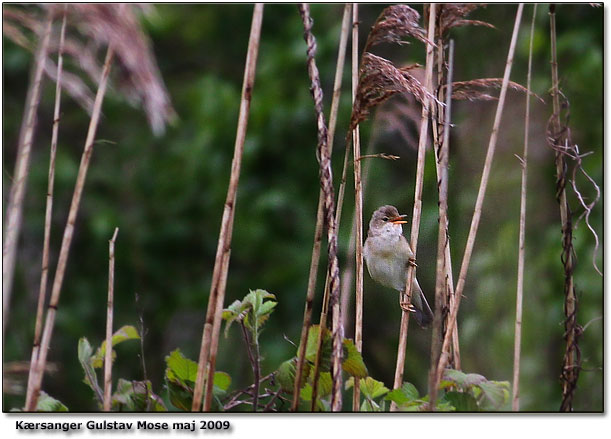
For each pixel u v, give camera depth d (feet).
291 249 42.96
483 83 20.18
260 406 21.47
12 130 46.60
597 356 31.96
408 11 17.99
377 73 17.63
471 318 34.27
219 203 44.45
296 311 42.39
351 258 19.80
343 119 40.86
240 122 17.51
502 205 35.22
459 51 37.19
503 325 33.65
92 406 44.62
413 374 40.24
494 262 34.45
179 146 47.39
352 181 38.37
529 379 32.86
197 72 49.75
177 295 46.85
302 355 17.85
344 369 18.47
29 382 17.80
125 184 48.24
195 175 45.24
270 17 47.67
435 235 36.81
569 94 35.83
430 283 36.35
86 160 17.71
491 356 33.50
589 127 35.65
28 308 45.29
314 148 43.24
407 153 38.22
